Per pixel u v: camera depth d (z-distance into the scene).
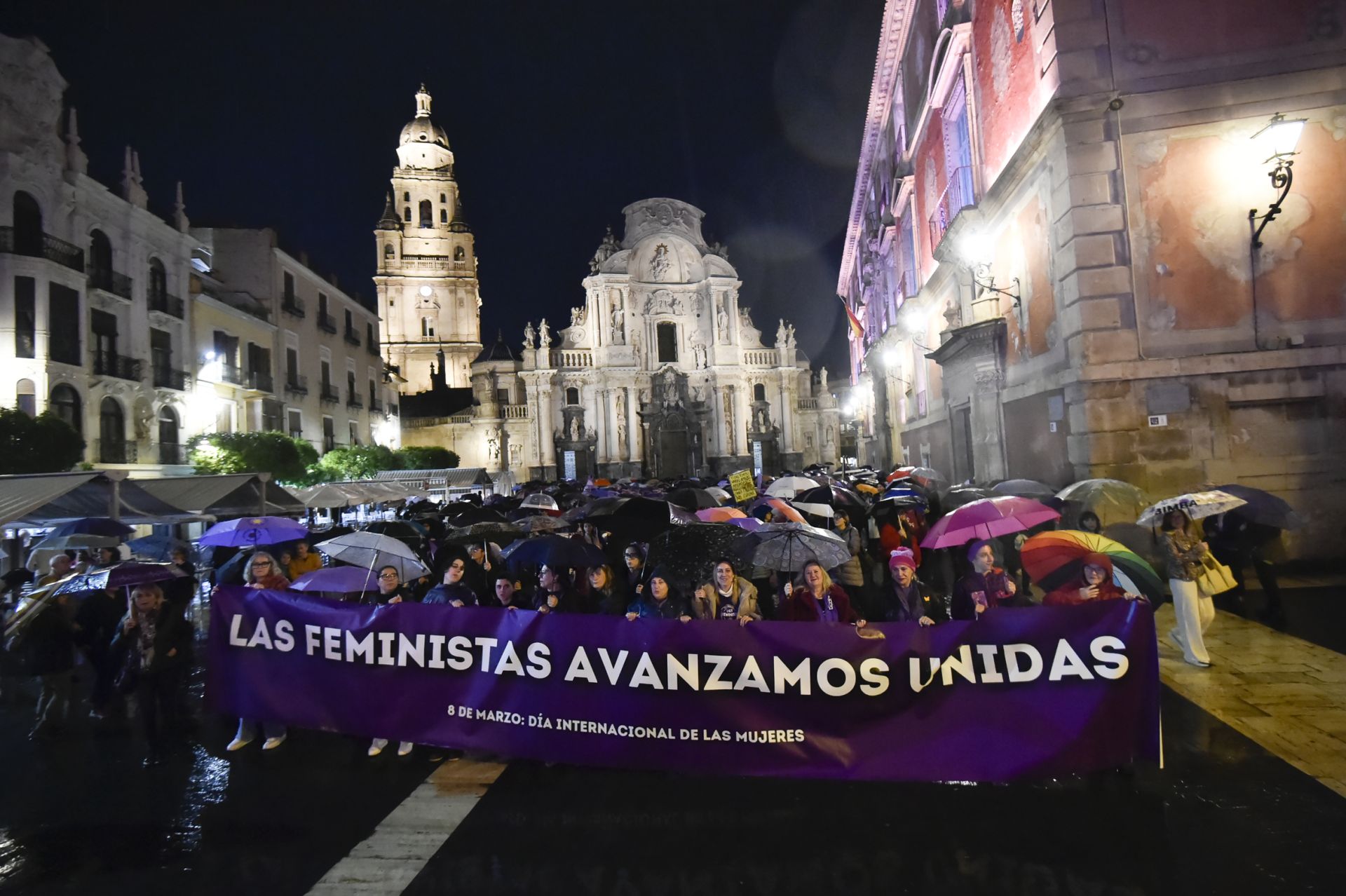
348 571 7.35
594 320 64.69
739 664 5.84
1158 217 12.22
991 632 5.56
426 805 5.96
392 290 81.50
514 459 62.88
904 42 26.58
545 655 6.26
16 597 10.92
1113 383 12.20
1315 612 9.79
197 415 28.95
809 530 6.79
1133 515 9.48
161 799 6.34
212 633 7.41
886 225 30.58
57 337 22.53
